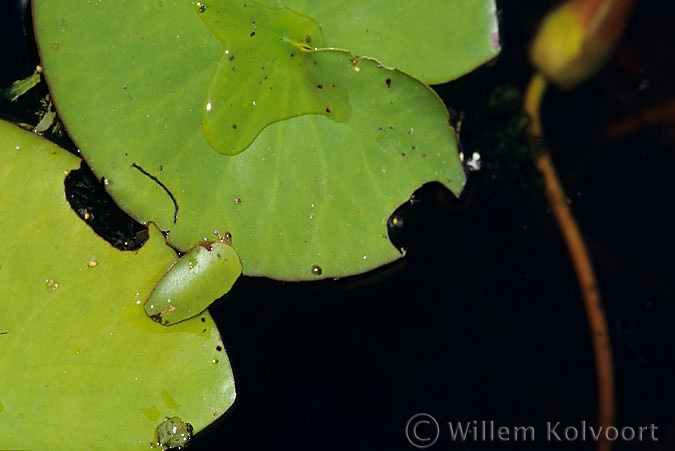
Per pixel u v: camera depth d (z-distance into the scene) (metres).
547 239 0.74
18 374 0.66
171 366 0.67
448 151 0.69
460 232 0.73
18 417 0.66
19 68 0.69
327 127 0.68
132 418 0.66
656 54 0.76
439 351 0.72
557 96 0.74
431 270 0.72
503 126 0.73
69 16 0.67
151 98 0.67
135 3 0.67
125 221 0.68
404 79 0.68
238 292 0.70
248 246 0.68
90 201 0.68
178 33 0.67
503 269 0.73
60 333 0.66
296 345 0.71
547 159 0.74
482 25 0.69
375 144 0.68
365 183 0.68
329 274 0.68
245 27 0.68
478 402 0.72
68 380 0.66
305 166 0.68
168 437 0.67
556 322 0.73
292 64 0.68
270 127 0.68
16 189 0.66
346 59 0.68
